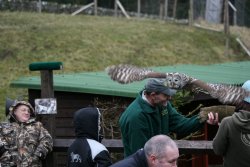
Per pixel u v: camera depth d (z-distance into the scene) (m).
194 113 13.74
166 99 7.79
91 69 27.98
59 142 9.37
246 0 37.78
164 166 5.92
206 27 38.44
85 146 7.25
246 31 37.06
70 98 13.77
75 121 7.43
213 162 15.09
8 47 28.88
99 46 31.06
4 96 22.73
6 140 9.00
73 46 30.30
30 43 29.80
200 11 39.66
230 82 13.48
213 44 35.16
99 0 43.84
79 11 40.78
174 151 5.91
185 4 42.72
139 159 6.05
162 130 8.08
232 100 6.13
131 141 7.79
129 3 44.00
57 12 40.12
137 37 33.62
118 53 30.77
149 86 7.74
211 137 14.56
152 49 32.28
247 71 16.73
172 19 41.47
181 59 31.91
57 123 13.81
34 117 9.38
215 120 8.02
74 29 33.06
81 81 14.60
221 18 39.22
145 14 43.41
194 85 6.45
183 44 34.03
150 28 35.84
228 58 33.72
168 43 33.69
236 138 7.22
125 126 7.89
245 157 7.22
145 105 7.83
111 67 6.30
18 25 32.84
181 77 6.43
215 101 13.65
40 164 9.11
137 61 30.31
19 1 38.19
